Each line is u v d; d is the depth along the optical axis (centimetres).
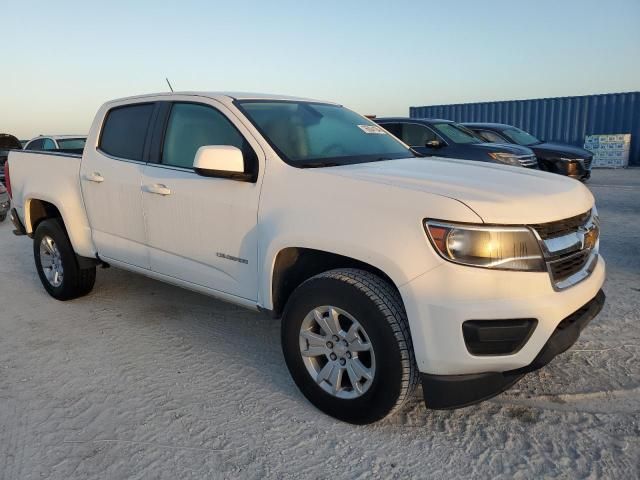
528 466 260
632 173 1705
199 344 411
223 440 286
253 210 325
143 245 410
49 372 366
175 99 400
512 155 897
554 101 2069
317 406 308
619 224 834
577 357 367
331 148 364
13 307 504
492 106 2197
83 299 521
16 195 540
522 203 261
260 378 355
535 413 304
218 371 366
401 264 259
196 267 370
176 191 371
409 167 329
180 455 273
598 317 437
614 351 375
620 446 272
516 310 248
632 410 304
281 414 310
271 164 326
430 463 264
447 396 262
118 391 339
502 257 250
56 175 486
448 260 251
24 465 266
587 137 1964
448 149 934
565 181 319
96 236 453
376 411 280
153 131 407
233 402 324
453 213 252
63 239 488
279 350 400
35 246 523
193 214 361
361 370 284
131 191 407
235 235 337
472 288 248
